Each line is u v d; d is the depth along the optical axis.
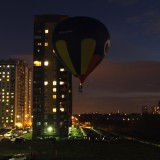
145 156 65.19
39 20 146.88
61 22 46.41
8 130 198.75
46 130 145.62
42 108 147.25
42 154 68.75
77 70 46.44
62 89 147.38
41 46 147.00
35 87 147.88
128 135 139.75
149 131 152.75
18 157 57.47
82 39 44.66
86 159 61.50
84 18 45.50
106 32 45.72
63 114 146.62
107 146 84.25
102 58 46.59
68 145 86.88
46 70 147.50
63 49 45.91
